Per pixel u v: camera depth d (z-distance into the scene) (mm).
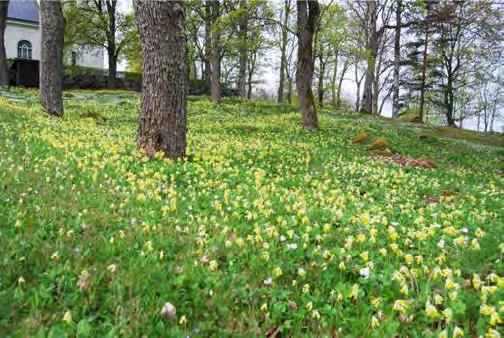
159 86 9281
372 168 11422
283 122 22969
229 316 3459
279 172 9844
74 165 7934
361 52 32219
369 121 28562
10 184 6316
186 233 5141
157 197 6277
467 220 6637
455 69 45406
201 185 7473
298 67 20672
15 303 3291
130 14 44594
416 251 5016
